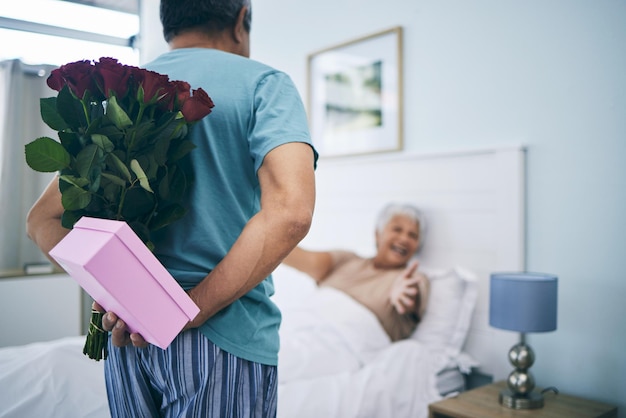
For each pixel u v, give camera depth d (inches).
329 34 124.0
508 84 94.3
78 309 145.6
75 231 31.2
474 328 96.4
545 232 89.8
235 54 39.0
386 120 112.0
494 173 93.5
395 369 84.7
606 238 83.2
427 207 103.0
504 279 80.7
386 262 105.0
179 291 29.2
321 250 114.9
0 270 146.6
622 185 81.5
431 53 105.3
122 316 30.1
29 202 151.8
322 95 125.0
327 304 101.9
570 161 87.0
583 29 85.5
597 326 84.4
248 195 35.7
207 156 34.2
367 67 115.3
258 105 34.9
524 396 80.7
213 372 32.1
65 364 68.1
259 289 35.6
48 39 151.7
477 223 95.9
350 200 117.0
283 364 80.9
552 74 88.9
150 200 31.4
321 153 125.1
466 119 100.1
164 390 33.4
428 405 81.0
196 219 33.7
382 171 110.7
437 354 92.7
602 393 83.8
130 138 30.3
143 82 30.4
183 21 37.9
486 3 97.1
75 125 31.7
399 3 110.2
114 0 155.2
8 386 63.1
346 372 83.0
